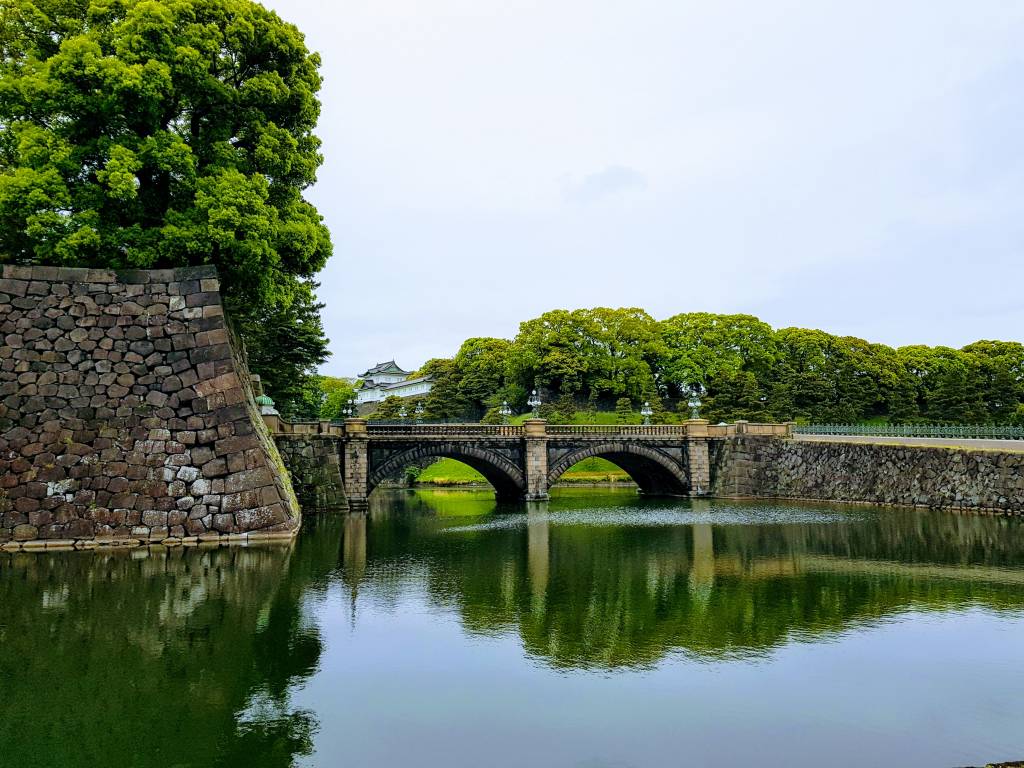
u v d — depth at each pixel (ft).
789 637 43.32
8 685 34.17
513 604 51.96
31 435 75.77
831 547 81.41
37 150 78.74
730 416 255.50
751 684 35.29
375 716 31.12
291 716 31.04
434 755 27.43
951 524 102.12
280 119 98.73
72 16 88.12
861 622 46.73
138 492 77.15
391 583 59.88
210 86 85.46
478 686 34.88
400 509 149.48
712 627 45.50
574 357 292.61
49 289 80.07
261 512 80.43
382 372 496.23
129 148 81.10
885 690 34.42
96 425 77.82
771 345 309.22
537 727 30.07
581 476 253.03
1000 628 45.14
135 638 41.78
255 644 40.98
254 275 90.43
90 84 77.71
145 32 80.12
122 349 80.59
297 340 166.20
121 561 66.33
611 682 35.53
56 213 78.38
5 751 27.43
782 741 28.78
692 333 313.94
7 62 86.99
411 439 153.69
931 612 49.32
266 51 94.38
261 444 84.74
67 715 30.83
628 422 286.05
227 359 82.94
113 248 83.66
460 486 263.49
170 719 30.53
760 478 174.09
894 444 139.74
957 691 34.32
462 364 334.24
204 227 82.33
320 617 47.44
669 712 31.71
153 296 82.89
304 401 198.70
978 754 27.63
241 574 60.80
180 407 80.43
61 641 40.83
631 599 53.57
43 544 72.64
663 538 91.86
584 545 85.15
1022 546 80.07
